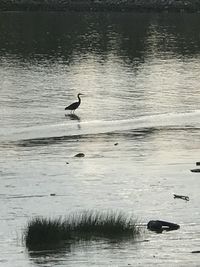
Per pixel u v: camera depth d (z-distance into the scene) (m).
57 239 25.14
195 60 84.44
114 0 157.50
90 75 72.00
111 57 86.81
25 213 28.53
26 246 24.83
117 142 42.00
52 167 36.00
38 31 116.06
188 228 26.72
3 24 126.31
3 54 88.50
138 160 37.62
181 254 23.95
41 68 76.38
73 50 93.38
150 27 125.38
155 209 29.03
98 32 115.75
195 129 46.03
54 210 28.84
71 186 32.53
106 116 50.19
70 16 142.88
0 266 22.83
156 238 25.55
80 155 38.41
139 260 23.28
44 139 42.75
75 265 22.84
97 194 31.25
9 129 45.47
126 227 26.28
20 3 153.00
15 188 32.22
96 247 24.50
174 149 40.28
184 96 59.06
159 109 53.00
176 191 31.73
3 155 38.59
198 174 34.72
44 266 22.81
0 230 26.48
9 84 65.19
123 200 30.31
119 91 61.91
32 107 53.56
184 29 123.38
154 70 75.69
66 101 56.78
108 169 35.59
